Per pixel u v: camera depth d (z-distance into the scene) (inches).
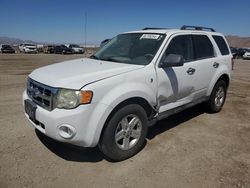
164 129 196.9
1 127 187.5
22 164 139.7
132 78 145.9
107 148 139.6
